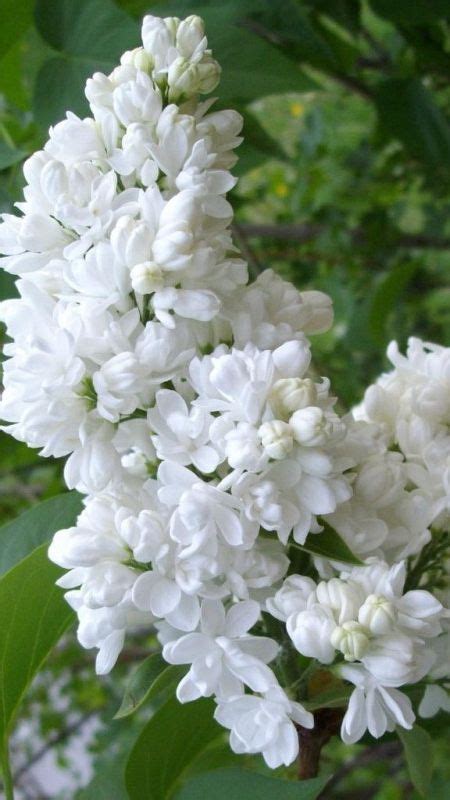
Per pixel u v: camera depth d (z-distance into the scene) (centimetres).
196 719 36
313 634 31
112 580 31
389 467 33
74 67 42
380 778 82
